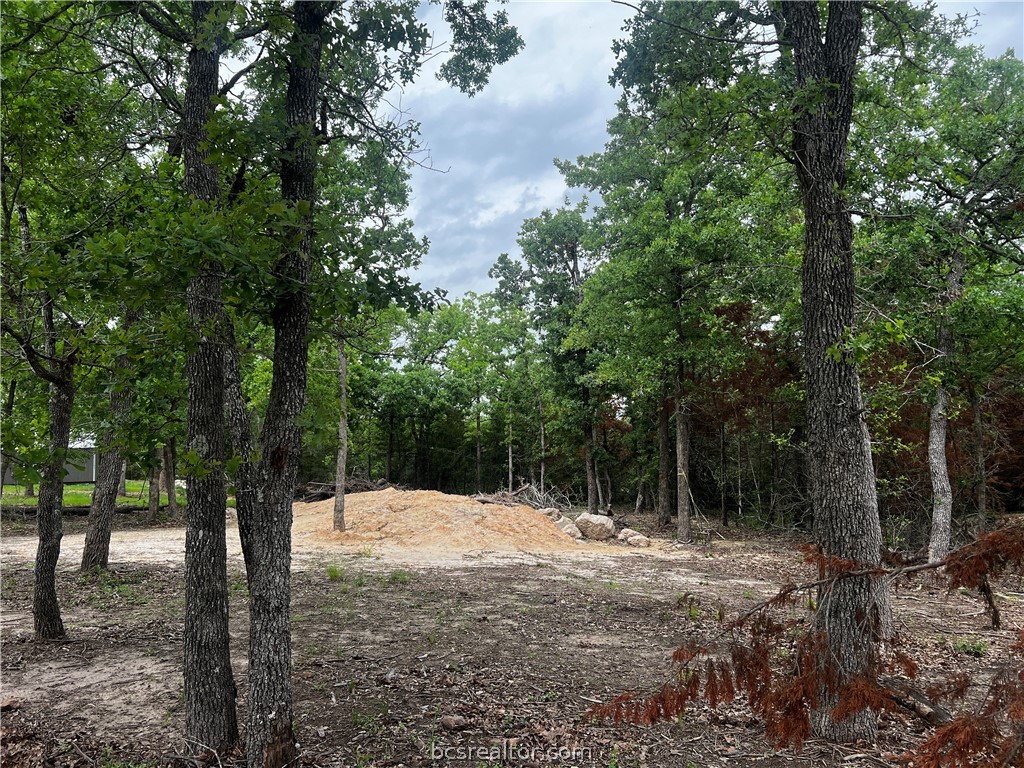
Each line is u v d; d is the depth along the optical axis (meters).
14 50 5.70
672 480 32.59
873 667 3.07
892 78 9.37
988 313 10.14
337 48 5.05
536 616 9.33
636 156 21.69
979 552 2.48
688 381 21.88
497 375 37.78
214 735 4.61
